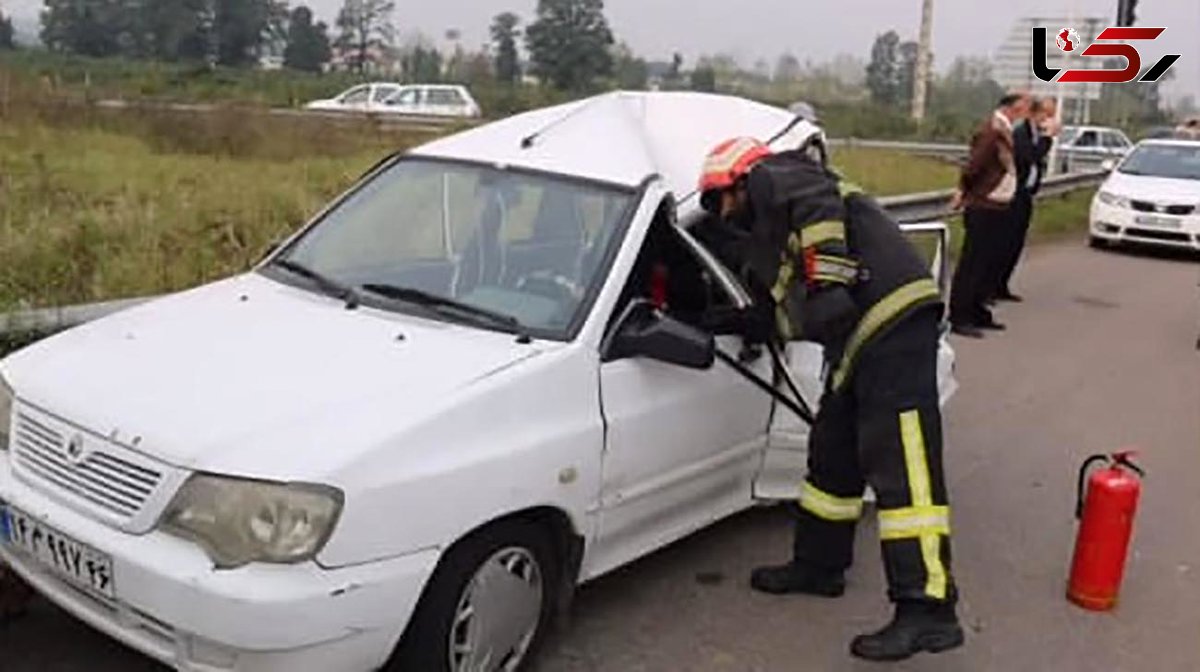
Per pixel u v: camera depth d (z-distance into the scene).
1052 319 10.73
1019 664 4.10
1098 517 4.50
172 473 2.97
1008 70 22.44
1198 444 6.95
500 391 3.34
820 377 4.54
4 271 6.81
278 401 3.16
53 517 3.11
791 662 3.97
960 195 9.77
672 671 3.83
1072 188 20.48
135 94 22.67
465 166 4.43
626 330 3.77
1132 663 4.17
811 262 3.76
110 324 3.83
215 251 8.31
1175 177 16.14
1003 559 5.02
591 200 4.09
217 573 2.88
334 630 2.93
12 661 3.51
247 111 19.61
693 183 4.38
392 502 3.00
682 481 4.10
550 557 3.61
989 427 7.03
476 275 3.98
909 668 4.02
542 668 3.75
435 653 3.25
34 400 3.33
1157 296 12.48
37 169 11.59
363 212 4.46
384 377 3.31
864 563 4.84
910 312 3.86
